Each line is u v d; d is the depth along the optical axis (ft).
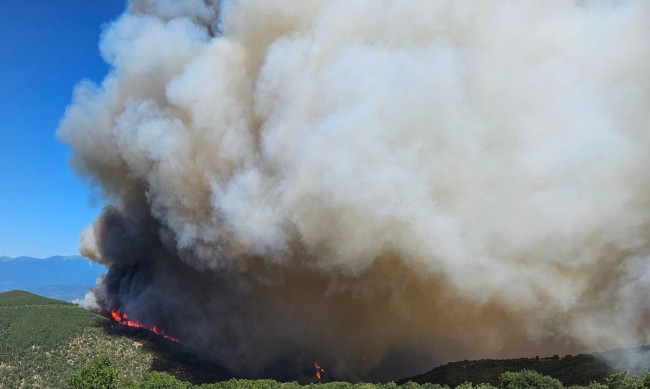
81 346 321.73
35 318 352.69
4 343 297.12
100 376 225.15
